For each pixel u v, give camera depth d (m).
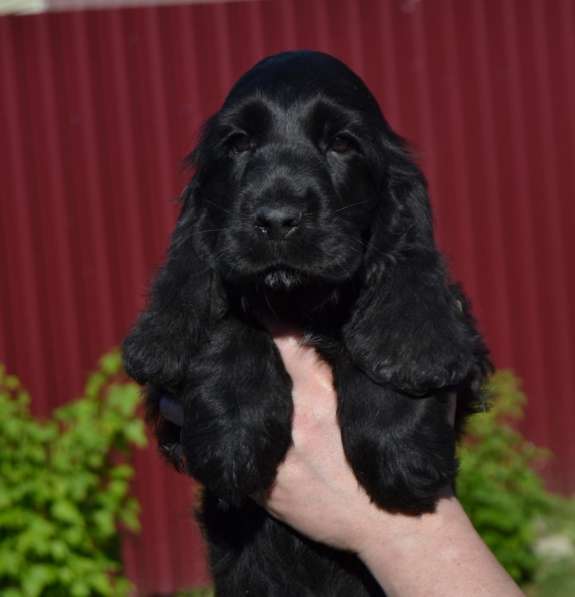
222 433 0.82
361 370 0.82
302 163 0.84
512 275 1.87
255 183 0.83
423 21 1.83
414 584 0.77
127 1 1.76
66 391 1.77
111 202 1.77
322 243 0.81
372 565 0.79
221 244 0.83
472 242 1.86
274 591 0.84
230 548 0.86
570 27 1.85
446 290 0.84
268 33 1.79
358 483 0.80
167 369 0.85
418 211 0.88
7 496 1.37
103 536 1.47
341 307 0.86
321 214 0.82
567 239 1.87
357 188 0.86
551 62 1.85
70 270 1.77
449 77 1.84
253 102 0.86
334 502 0.80
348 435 0.81
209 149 0.89
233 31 1.78
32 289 1.77
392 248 0.86
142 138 1.77
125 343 0.86
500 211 1.86
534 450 1.73
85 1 1.76
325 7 1.80
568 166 1.86
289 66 0.87
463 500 1.55
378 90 1.83
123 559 1.70
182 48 1.77
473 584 0.76
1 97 1.76
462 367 0.81
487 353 0.89
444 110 1.84
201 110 1.77
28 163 1.77
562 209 1.87
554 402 1.88
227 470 0.82
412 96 1.83
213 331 0.85
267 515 0.84
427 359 0.81
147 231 1.78
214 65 1.77
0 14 1.75
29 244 1.77
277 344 0.85
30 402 1.77
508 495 1.60
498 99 1.85
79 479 1.41
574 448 1.88
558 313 1.87
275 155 0.84
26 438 1.42
